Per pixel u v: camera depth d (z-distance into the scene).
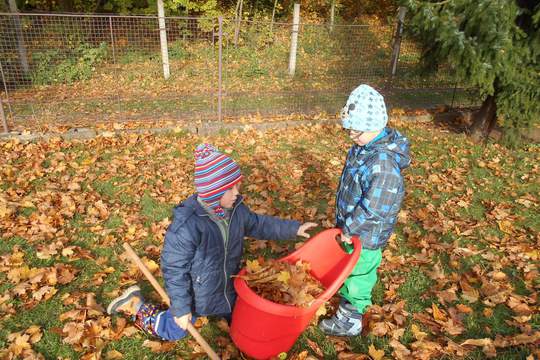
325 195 4.90
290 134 6.74
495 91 6.50
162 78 9.43
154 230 4.03
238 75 9.96
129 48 10.17
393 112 8.07
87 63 9.34
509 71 5.68
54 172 5.04
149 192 4.72
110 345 2.80
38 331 2.86
